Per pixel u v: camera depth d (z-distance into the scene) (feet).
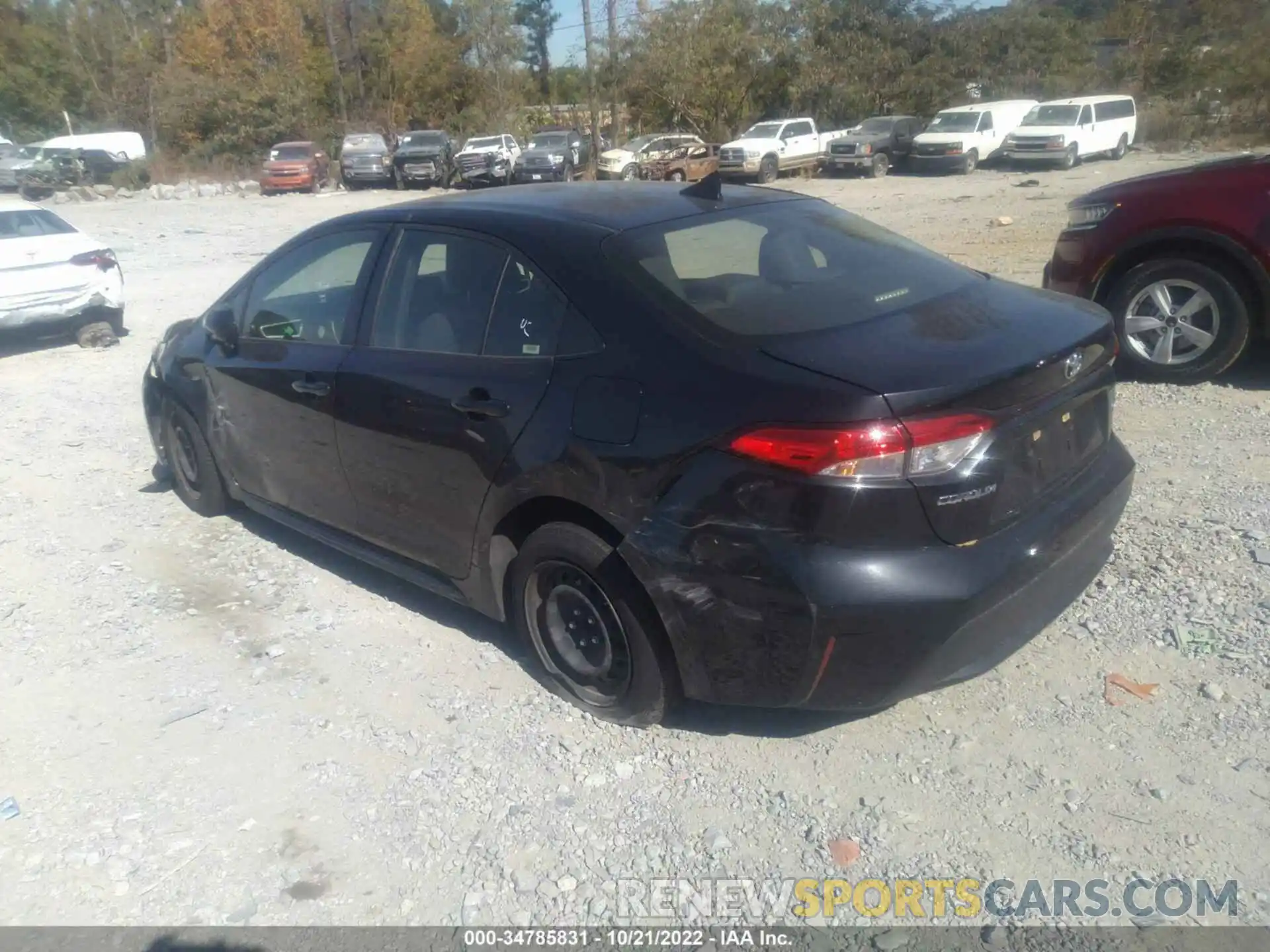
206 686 13.69
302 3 199.52
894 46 146.00
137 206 108.88
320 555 17.49
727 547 10.44
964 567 10.18
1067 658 12.82
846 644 10.17
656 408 10.96
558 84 217.97
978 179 102.89
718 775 11.29
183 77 156.25
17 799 11.64
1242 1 139.03
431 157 125.08
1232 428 19.61
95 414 27.04
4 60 180.55
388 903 9.85
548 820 10.78
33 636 15.21
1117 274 22.63
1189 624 13.23
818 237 13.61
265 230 77.71
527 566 12.52
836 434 9.82
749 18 147.23
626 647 11.85
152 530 18.94
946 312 11.78
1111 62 151.53
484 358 12.89
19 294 34.06
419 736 12.31
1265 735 11.15
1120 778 10.73
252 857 10.55
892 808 10.59
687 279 12.01
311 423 15.24
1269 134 122.83
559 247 12.52
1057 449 11.44
